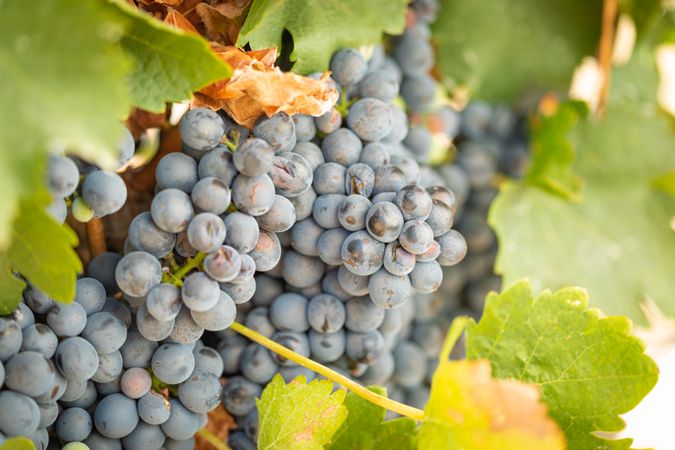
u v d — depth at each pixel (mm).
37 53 374
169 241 426
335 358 482
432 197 461
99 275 450
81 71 375
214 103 451
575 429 485
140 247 426
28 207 393
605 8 605
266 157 423
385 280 448
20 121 372
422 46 545
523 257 586
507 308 489
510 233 585
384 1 502
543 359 486
